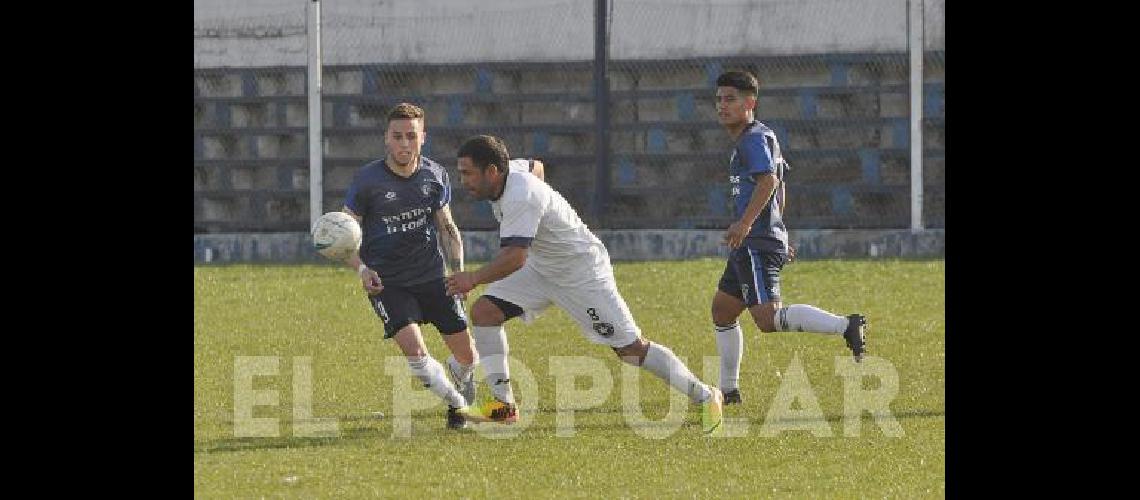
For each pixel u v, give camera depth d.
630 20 67.31
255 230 70.81
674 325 44.47
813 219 65.69
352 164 69.75
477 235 65.00
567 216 28.58
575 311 29.16
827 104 65.94
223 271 59.94
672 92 66.88
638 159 67.06
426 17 69.31
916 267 56.72
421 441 28.25
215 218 71.31
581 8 67.88
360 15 69.75
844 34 65.75
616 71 67.44
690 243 63.69
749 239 32.09
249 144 71.06
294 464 26.14
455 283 27.89
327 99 70.00
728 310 32.56
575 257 28.78
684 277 55.25
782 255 32.38
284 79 70.69
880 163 65.31
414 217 29.97
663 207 66.94
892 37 65.44
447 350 41.25
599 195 66.62
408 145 29.62
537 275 29.22
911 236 62.53
